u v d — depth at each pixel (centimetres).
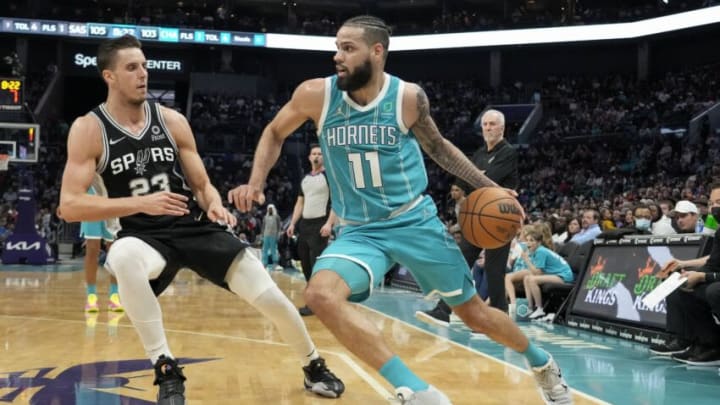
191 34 2738
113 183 321
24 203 1583
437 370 412
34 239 1580
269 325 605
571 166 2348
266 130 300
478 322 295
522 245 761
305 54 2981
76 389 341
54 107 2706
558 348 525
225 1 2884
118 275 299
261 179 291
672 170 2073
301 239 688
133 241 308
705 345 453
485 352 480
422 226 282
